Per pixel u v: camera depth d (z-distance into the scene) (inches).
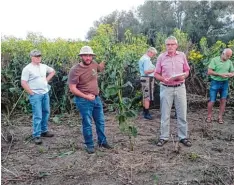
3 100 292.4
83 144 207.5
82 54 179.2
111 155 184.9
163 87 198.1
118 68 249.6
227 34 850.1
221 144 208.4
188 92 346.3
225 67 247.0
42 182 153.2
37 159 181.8
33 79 206.4
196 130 240.4
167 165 171.3
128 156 183.2
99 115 193.8
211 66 250.2
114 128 246.1
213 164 173.3
